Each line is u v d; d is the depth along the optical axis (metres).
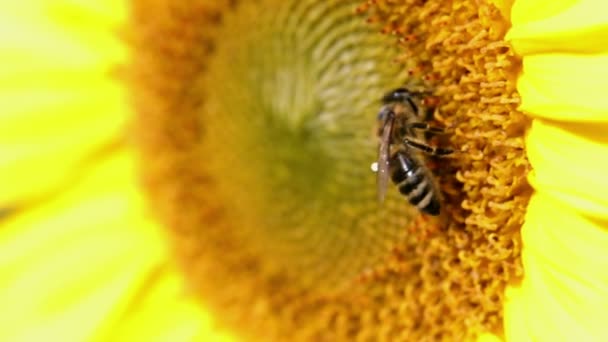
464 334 0.18
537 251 0.17
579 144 0.16
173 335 0.22
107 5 0.22
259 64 0.20
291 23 0.19
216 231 0.21
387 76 0.18
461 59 0.17
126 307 0.22
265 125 0.20
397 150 0.17
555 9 0.16
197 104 0.21
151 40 0.22
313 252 0.20
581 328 0.17
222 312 0.22
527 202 0.17
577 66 0.16
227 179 0.21
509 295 0.17
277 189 0.20
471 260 0.18
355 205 0.19
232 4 0.20
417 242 0.18
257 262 0.21
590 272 0.16
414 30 0.18
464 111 0.17
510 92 0.17
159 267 0.22
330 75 0.19
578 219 0.16
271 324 0.21
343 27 0.19
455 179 0.17
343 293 0.20
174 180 0.22
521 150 0.17
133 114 0.22
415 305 0.19
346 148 0.19
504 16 0.17
